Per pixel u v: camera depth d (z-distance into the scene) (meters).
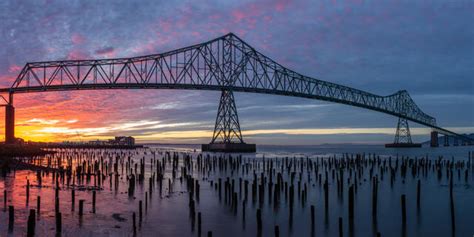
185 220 28.66
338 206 35.16
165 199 36.78
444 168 75.19
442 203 37.34
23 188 41.62
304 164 82.25
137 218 28.78
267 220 29.59
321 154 143.38
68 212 29.97
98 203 33.91
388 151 191.25
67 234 24.09
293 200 35.84
